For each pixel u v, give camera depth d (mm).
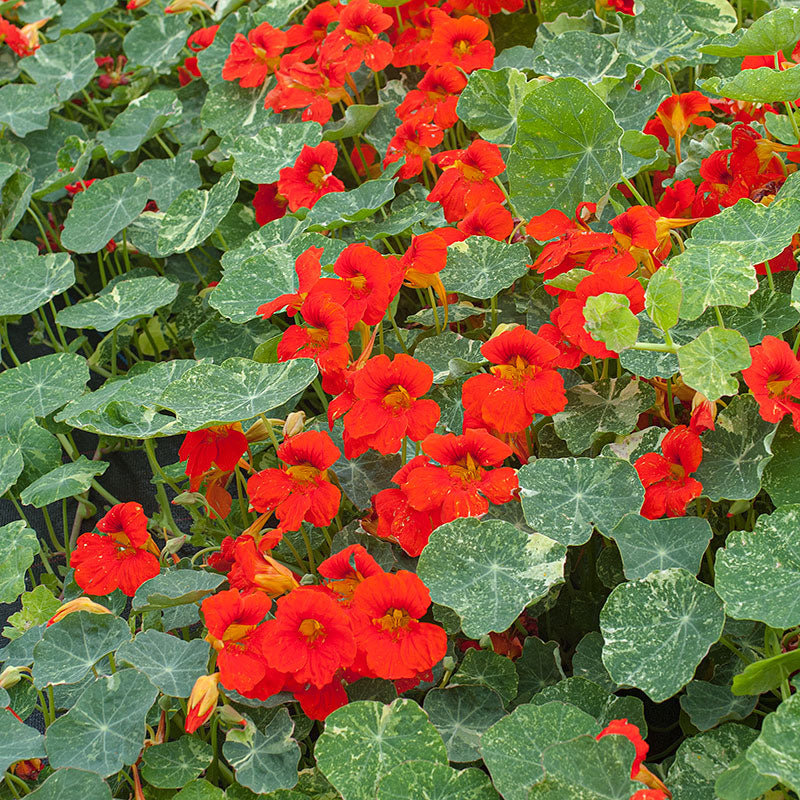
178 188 1451
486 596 1000
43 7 1775
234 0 1497
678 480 1032
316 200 1296
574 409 1092
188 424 1062
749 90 1106
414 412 1048
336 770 968
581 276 1070
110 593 1159
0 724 1033
